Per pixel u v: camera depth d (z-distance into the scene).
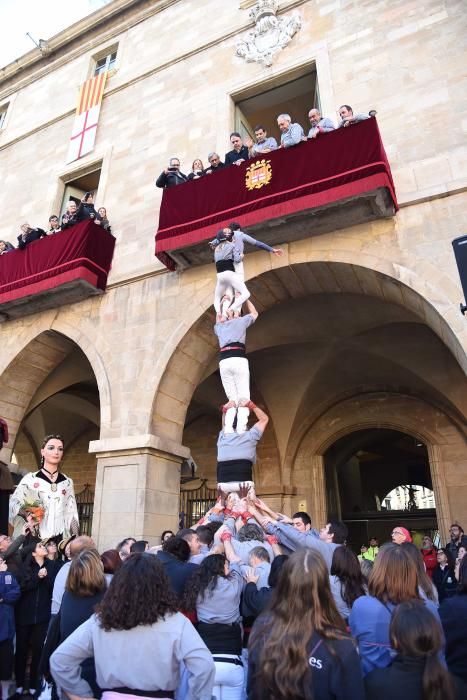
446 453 13.44
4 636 5.31
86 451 19.20
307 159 8.92
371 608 2.96
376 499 22.14
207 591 3.58
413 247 8.41
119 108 14.37
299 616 2.32
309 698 2.13
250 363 14.55
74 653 2.57
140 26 15.52
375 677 2.36
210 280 10.25
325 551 4.50
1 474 6.63
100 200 13.07
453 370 12.72
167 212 10.14
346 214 8.74
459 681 2.45
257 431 6.55
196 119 12.57
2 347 12.45
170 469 10.04
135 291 11.12
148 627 2.45
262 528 5.22
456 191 8.43
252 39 12.63
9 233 14.84
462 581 3.25
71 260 11.04
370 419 14.62
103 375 10.61
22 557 5.88
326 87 10.73
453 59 9.67
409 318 11.51
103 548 9.17
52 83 17.02
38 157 15.72
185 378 10.52
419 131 9.34
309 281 9.84
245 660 3.81
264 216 8.93
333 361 14.12
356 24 11.17
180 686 2.99
